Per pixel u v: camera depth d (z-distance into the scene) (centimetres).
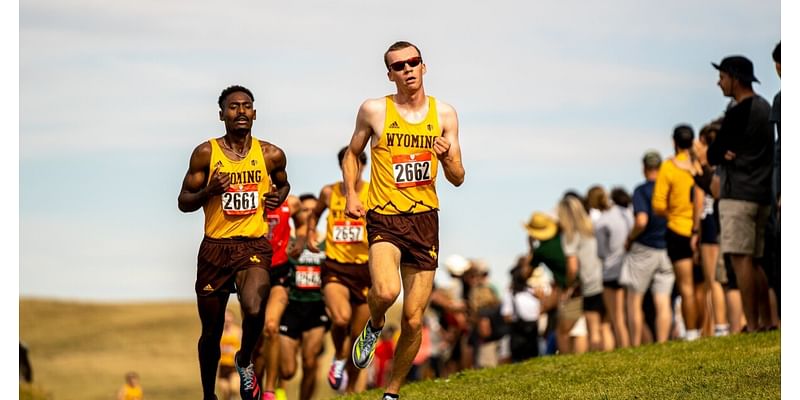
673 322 2872
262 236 1692
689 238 2438
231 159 1667
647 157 2545
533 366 2152
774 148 2052
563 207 2762
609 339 2720
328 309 2308
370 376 3834
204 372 1728
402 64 1579
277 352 2248
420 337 1614
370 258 1583
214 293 1680
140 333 7550
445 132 1603
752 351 1958
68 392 5788
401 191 1588
